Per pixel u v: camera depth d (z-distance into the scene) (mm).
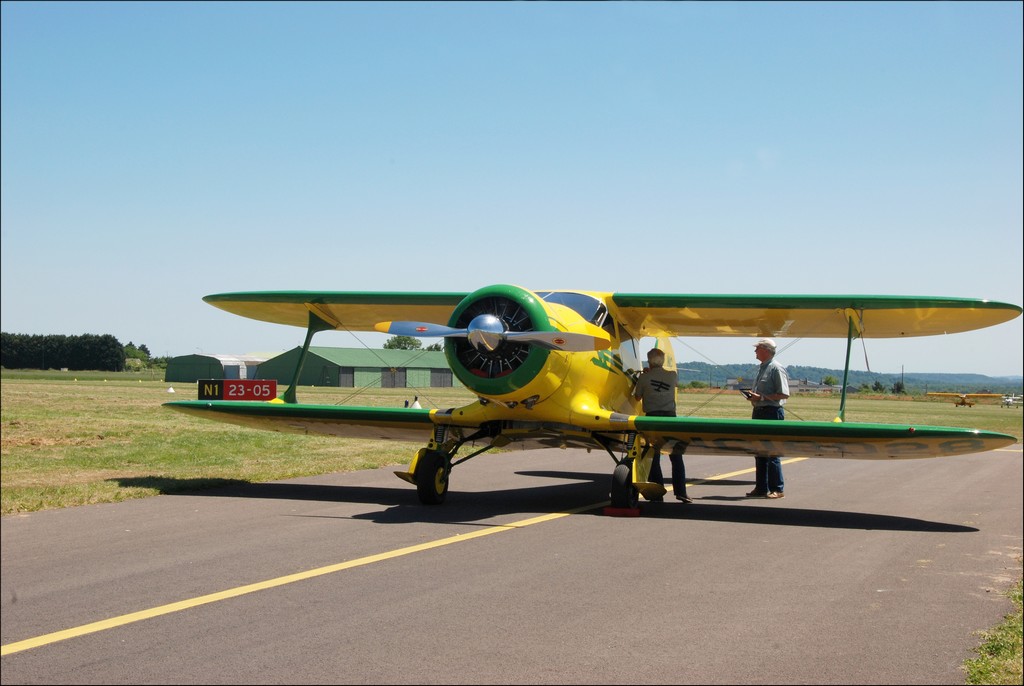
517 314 9359
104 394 33500
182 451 14594
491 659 4332
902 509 9789
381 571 6191
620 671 4184
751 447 9945
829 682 4070
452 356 9500
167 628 4777
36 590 5531
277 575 6012
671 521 8758
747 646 4574
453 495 10648
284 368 61688
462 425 10156
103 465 12500
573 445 10867
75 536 7297
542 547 7180
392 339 62375
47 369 109375
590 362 10070
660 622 4980
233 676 4070
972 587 5926
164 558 6500
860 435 8906
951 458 17078
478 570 6262
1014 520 8945
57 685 3934
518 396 9328
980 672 4180
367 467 13273
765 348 11062
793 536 7887
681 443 9969
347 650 4445
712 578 6086
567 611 5191
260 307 12875
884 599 5566
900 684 4051
